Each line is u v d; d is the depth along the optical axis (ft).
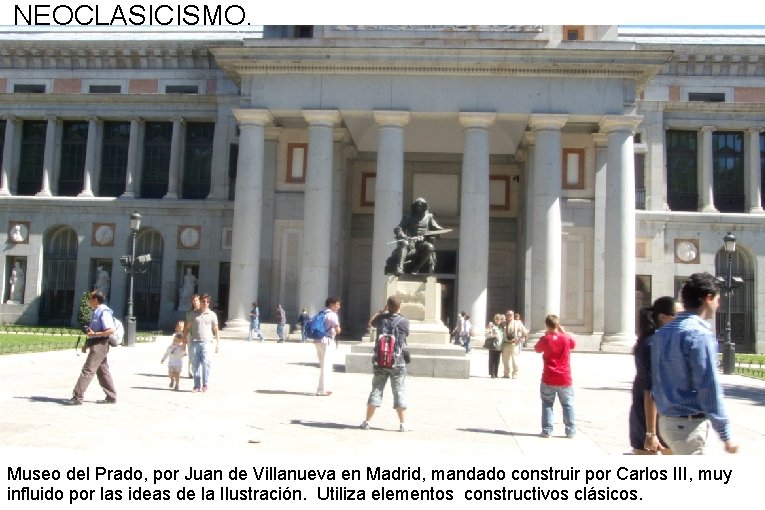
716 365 21.61
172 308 172.24
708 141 170.19
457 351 77.77
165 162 181.47
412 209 80.69
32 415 43.57
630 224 137.39
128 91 185.37
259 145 142.51
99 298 49.39
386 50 139.54
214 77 183.42
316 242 138.92
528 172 151.33
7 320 178.40
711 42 180.75
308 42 141.79
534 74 139.23
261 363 88.17
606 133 144.36
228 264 172.65
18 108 182.39
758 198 168.76
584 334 148.46
